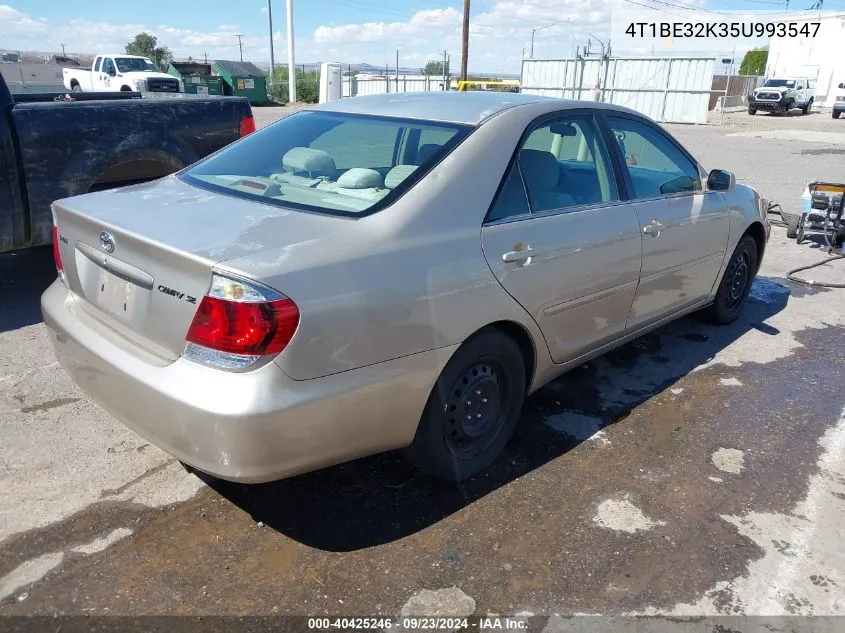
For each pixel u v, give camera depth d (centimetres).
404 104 340
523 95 359
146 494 291
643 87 2808
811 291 605
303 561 257
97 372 259
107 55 2645
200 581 245
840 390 413
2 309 495
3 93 451
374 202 266
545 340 319
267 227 249
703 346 475
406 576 251
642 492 306
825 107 4456
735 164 1420
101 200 293
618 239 347
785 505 300
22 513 276
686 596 246
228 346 219
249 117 593
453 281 265
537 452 335
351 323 234
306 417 227
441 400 277
